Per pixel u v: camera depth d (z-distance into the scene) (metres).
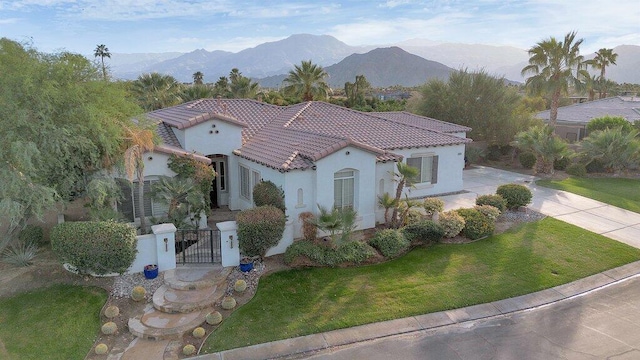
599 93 69.06
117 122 16.39
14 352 10.59
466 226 17.80
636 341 11.34
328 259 15.23
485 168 33.09
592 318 12.54
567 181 28.44
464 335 11.73
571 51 33.94
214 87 52.31
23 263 14.24
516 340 11.47
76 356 10.62
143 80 44.81
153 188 17.30
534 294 13.88
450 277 14.72
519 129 35.38
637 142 30.09
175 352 10.86
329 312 12.58
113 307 12.23
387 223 19.03
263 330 11.70
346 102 59.66
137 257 14.17
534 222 19.84
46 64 14.60
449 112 36.75
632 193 25.73
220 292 13.41
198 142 20.59
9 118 13.32
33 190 13.64
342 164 17.83
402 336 11.67
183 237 15.02
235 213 20.98
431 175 24.39
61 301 12.55
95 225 13.50
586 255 16.53
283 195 17.23
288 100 52.53
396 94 88.12
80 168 16.03
